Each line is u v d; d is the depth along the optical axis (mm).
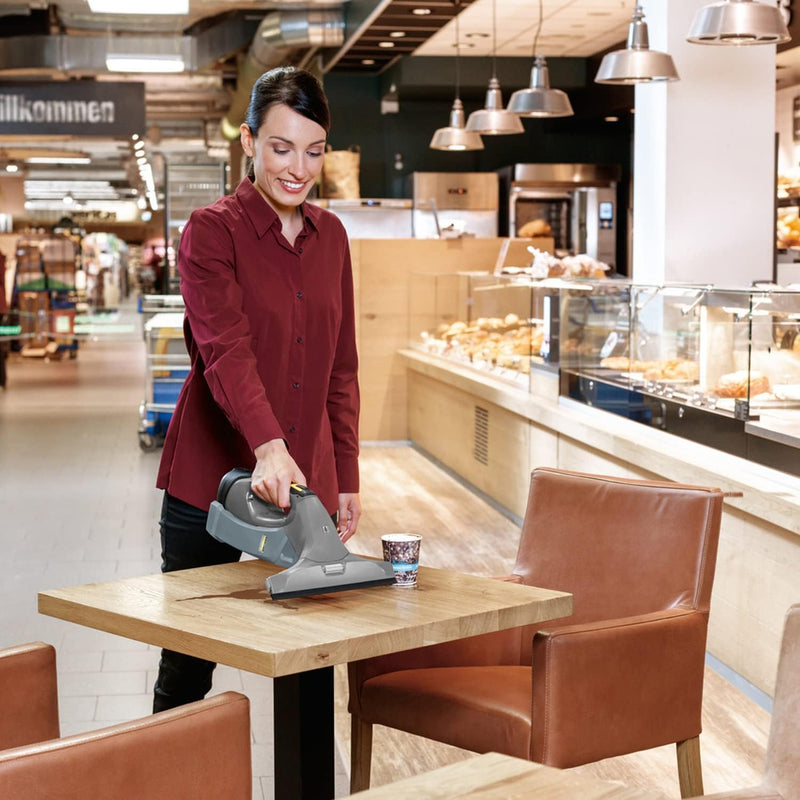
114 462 9125
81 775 1652
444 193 11969
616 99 11070
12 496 7754
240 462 2650
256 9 11797
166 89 16703
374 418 10094
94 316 29844
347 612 2125
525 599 2227
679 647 2611
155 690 2766
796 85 9109
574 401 6078
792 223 8633
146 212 39188
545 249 9883
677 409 4777
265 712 3957
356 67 11984
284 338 2549
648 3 6773
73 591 2299
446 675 2754
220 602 2199
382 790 1463
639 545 2828
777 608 3852
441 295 9055
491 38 10750
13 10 11859
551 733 2414
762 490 3842
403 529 6777
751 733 3715
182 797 1763
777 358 3973
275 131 2400
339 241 2672
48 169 30234
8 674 2119
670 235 6656
